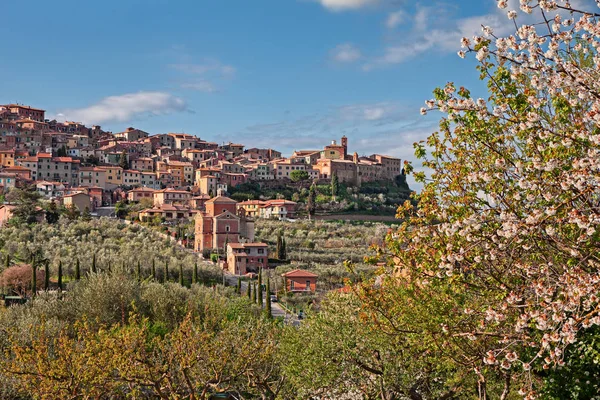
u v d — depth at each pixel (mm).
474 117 20406
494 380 29484
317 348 37000
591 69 19469
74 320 68000
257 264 146125
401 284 28766
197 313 68875
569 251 18438
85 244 138125
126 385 41125
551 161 17672
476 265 20828
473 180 20344
